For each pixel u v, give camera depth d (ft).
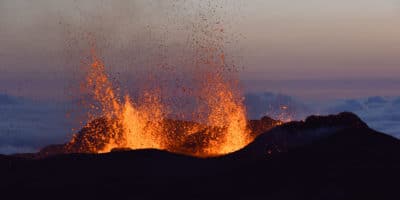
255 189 414.21
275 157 449.48
